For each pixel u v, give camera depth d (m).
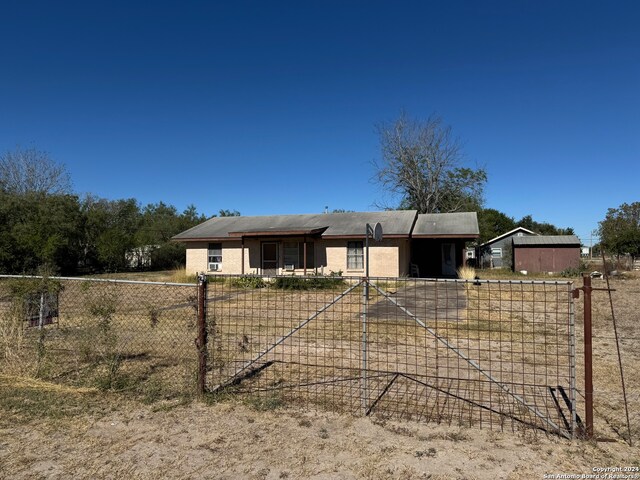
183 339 7.68
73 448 3.88
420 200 37.59
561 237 31.89
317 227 22.33
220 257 23.86
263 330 8.92
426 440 4.01
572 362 4.12
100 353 6.15
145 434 4.16
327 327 9.27
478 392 5.31
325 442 3.98
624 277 23.72
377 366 6.43
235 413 4.68
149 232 41.50
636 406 4.84
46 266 10.43
